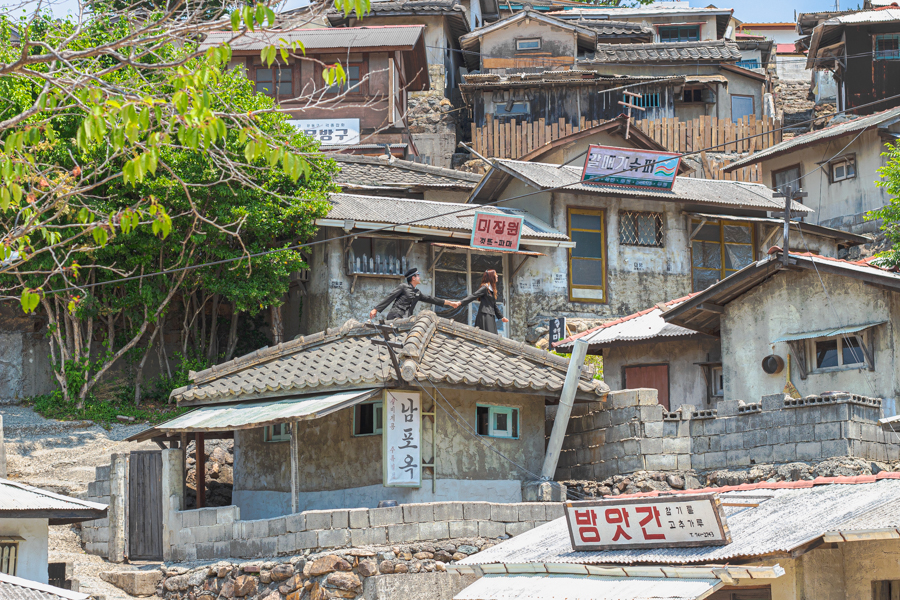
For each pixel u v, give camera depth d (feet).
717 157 121.39
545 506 51.11
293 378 55.52
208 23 29.27
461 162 124.36
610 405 57.67
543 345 87.61
